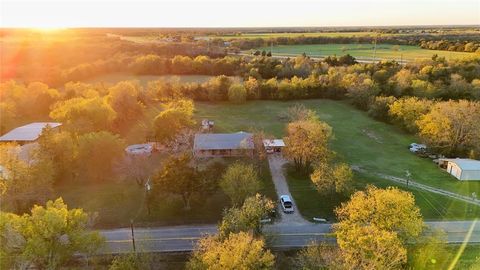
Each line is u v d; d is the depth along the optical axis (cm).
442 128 6219
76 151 5400
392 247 3045
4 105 7300
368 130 7562
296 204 4819
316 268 3259
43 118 8181
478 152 6122
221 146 6128
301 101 9538
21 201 4512
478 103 6950
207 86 9600
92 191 5122
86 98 8012
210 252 3064
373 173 5684
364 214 3425
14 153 4731
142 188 5200
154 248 3947
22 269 3269
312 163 5466
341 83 9575
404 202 3459
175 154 6056
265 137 6775
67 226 3375
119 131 7406
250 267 2947
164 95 9406
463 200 4906
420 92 8594
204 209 4666
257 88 9556
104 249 3881
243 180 4506
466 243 3975
